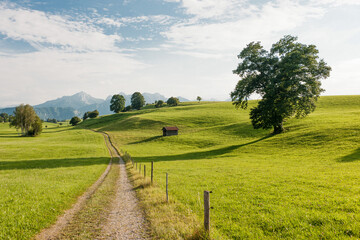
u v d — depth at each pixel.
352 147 32.28
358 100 90.50
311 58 42.19
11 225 9.06
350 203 10.42
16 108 117.31
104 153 58.66
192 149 60.34
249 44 50.56
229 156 41.31
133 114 164.75
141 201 13.88
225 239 7.59
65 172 27.36
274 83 44.75
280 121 49.66
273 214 10.05
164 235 8.27
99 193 16.47
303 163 27.16
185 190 16.08
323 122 54.28
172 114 126.12
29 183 18.62
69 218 10.86
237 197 13.52
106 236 8.67
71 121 195.75
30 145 72.75
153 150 62.06
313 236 7.56
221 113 112.25
